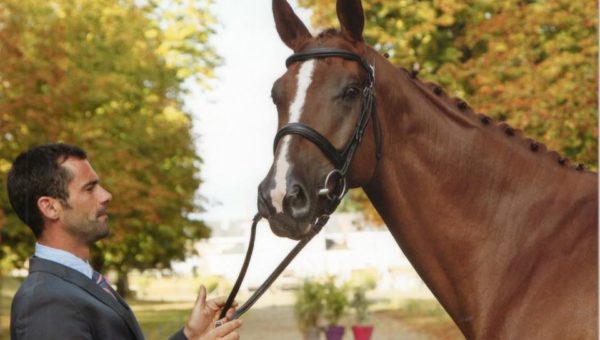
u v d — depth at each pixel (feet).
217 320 9.32
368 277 60.18
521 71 36.06
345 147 8.95
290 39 9.95
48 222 8.57
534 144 9.53
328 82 9.00
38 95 44.62
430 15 41.06
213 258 145.59
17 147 45.19
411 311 67.00
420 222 9.42
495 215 9.29
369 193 9.65
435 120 9.45
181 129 64.08
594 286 8.64
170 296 121.90
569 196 9.21
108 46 57.57
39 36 44.60
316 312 40.42
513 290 9.02
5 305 80.79
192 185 71.41
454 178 9.36
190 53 66.54
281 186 8.63
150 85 62.44
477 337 9.16
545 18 36.11
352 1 9.32
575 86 33.14
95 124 52.29
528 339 8.75
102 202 8.72
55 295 7.99
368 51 9.48
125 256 78.38
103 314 8.12
